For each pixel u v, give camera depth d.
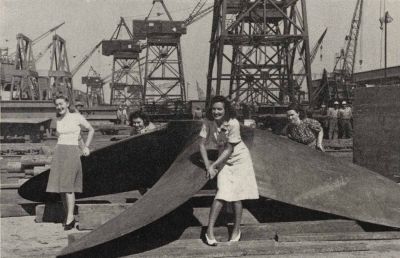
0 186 9.08
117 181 8.68
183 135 7.82
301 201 6.56
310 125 8.62
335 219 6.75
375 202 6.90
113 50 56.94
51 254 5.78
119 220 5.87
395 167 11.70
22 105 24.91
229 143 5.96
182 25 45.38
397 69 48.56
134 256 5.56
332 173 7.20
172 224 6.67
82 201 8.95
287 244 6.04
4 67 33.72
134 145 8.02
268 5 31.03
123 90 67.06
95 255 5.63
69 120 7.18
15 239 6.70
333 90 37.03
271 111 29.12
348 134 23.19
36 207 7.84
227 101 6.03
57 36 32.78
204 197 7.91
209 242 5.93
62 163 7.14
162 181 6.68
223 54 28.84
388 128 11.84
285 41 30.70
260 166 6.81
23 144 16.86
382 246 6.04
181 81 46.22
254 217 7.08
